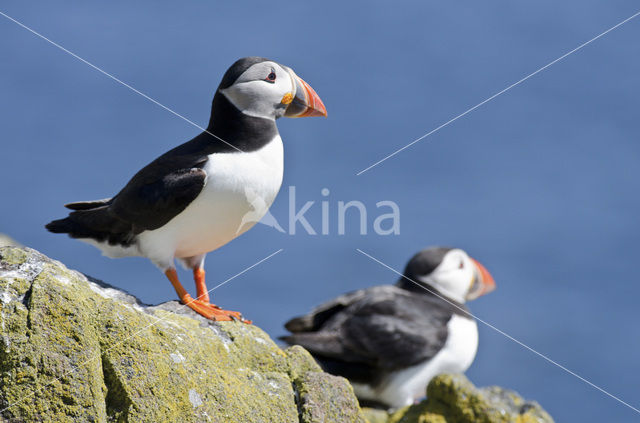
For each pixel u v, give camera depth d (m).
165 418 5.50
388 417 8.19
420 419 7.47
